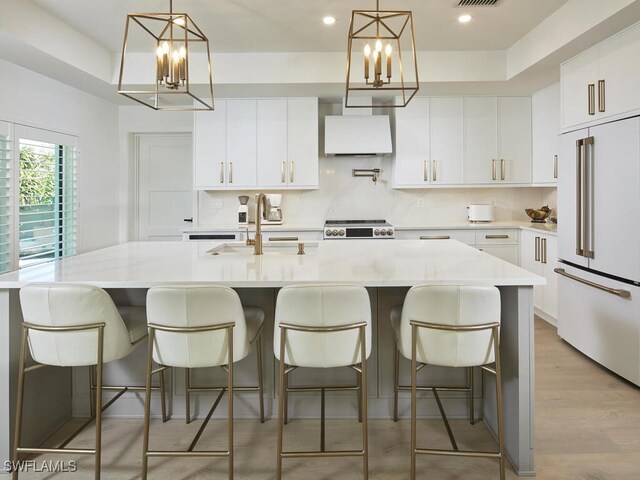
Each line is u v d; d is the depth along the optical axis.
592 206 3.11
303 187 4.78
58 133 4.11
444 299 1.78
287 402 2.45
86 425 2.35
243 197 5.01
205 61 4.18
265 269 2.18
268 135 4.76
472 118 4.79
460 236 4.70
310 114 4.75
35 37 3.17
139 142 5.33
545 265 4.19
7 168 3.52
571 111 3.44
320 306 1.77
